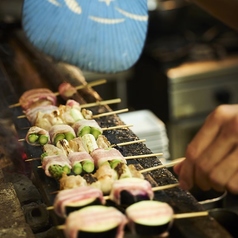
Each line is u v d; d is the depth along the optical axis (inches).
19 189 42.2
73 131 44.1
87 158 40.9
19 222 38.1
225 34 79.2
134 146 43.5
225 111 34.2
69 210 36.6
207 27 80.7
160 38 78.2
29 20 45.6
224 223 37.6
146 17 47.4
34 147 44.1
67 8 45.3
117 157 40.7
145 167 41.1
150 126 56.6
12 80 55.2
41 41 45.2
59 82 52.8
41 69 55.7
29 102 48.9
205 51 74.7
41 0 45.6
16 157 45.5
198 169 34.6
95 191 37.2
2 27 65.3
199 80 71.5
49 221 39.3
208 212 37.2
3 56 59.2
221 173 33.9
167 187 38.3
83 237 34.7
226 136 33.7
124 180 37.9
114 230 35.0
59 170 40.0
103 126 46.2
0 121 49.4
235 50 75.6
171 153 73.9
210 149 34.2
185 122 72.9
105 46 45.5
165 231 35.6
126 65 46.3
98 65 45.6
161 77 72.0
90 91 51.3
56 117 45.7
